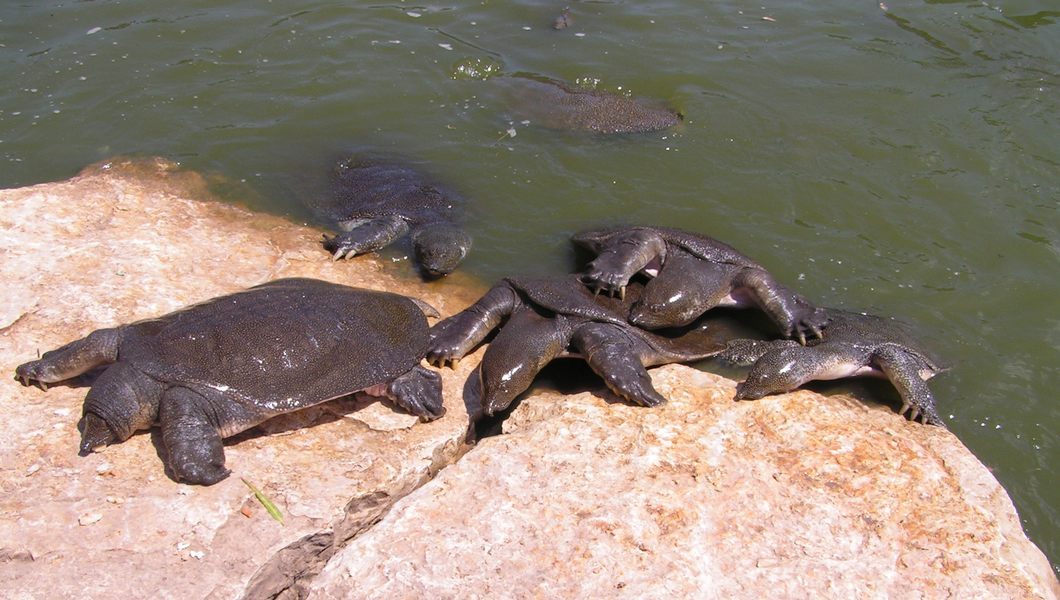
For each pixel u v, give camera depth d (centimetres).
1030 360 355
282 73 464
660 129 443
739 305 371
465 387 333
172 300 340
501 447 307
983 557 288
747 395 324
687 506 293
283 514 290
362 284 367
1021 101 457
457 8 523
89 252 354
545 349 335
